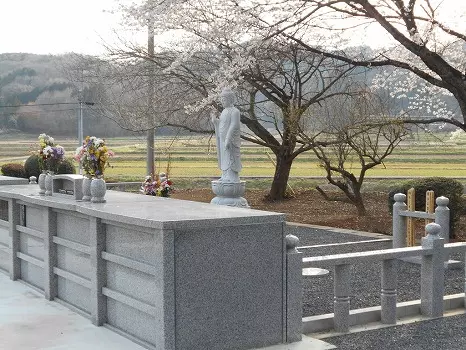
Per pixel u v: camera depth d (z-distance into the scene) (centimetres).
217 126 1358
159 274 579
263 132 2255
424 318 746
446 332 688
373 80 2053
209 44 1725
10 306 812
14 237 976
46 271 852
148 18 1536
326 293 865
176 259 578
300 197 2358
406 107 2059
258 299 618
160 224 568
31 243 936
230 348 604
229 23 1581
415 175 2822
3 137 4800
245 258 611
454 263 1053
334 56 1619
